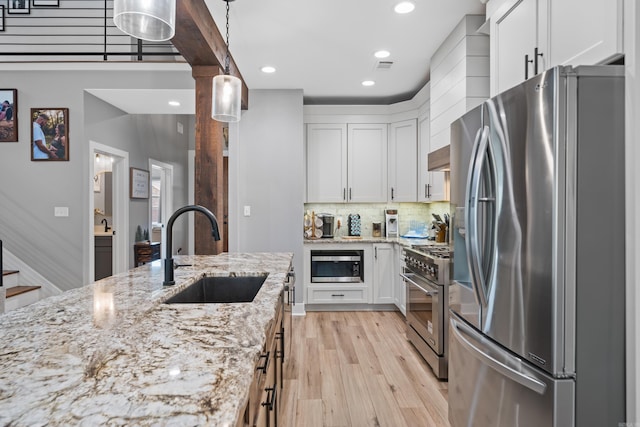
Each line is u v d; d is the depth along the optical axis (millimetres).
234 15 2633
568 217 1213
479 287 1600
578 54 1433
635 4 1184
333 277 4371
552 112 1229
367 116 4590
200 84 2934
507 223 1449
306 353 3123
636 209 1191
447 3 2480
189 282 1705
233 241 4219
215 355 816
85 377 703
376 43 3078
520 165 1380
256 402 1023
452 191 2010
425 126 4129
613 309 1229
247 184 4238
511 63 1953
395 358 3023
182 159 6762
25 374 714
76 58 4293
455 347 1919
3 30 4277
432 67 3348
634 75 1192
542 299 1269
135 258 4949
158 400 618
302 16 2660
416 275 3160
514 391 1405
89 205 3799
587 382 1224
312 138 4590
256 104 4234
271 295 1421
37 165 3715
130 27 1483
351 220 4754
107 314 1135
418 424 2100
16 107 3705
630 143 1208
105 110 4133
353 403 2320
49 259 3713
